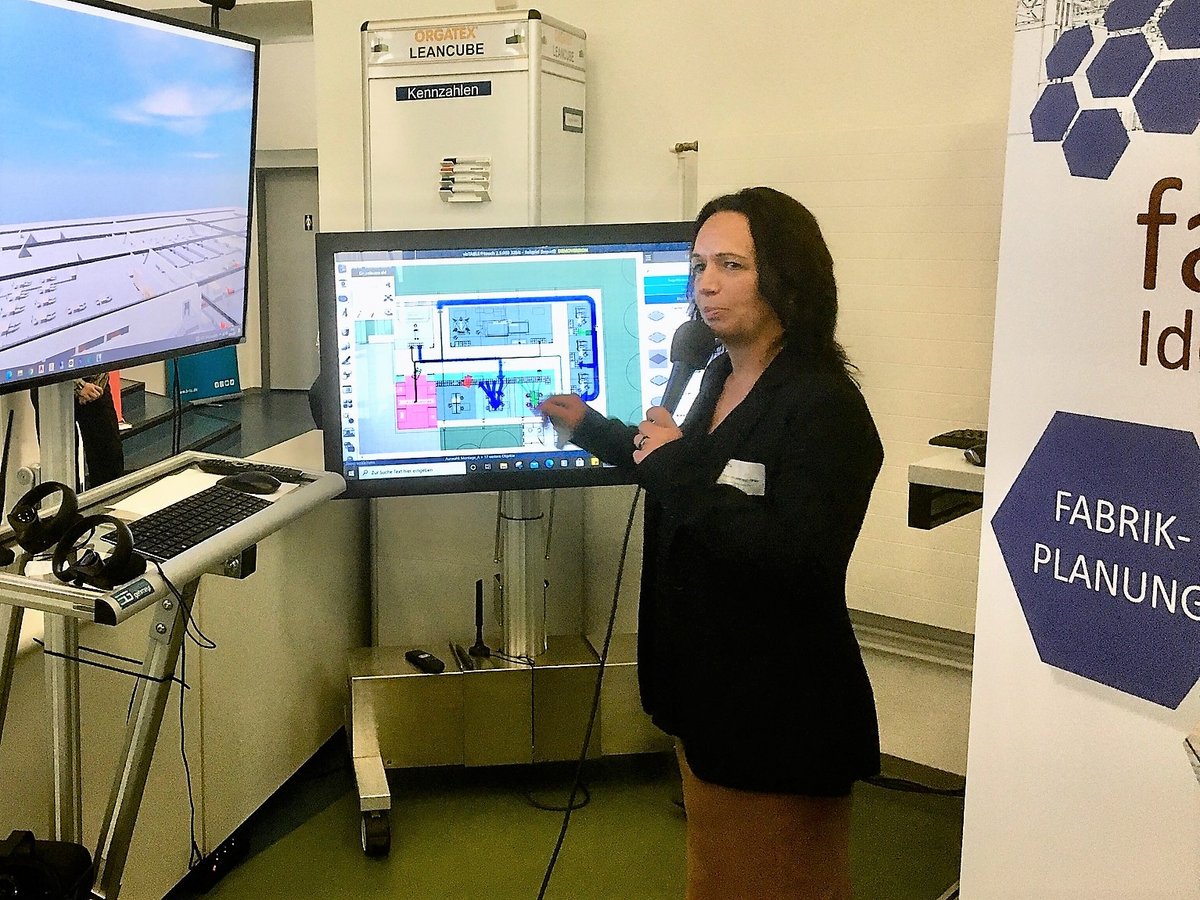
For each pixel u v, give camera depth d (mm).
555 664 2797
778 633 1577
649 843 2643
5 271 1456
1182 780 1082
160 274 1837
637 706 2834
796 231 1627
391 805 2752
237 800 2592
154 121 1741
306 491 1966
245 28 5684
